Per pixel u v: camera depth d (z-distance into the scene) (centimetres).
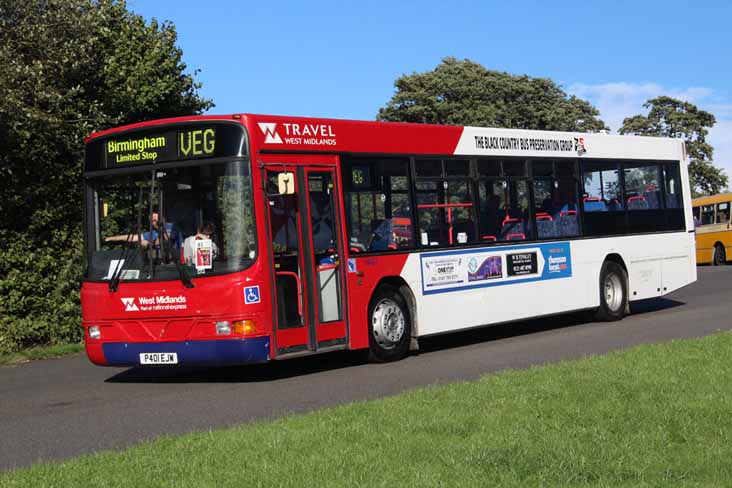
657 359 1224
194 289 1286
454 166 1641
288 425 896
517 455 735
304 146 1381
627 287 2006
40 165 1914
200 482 692
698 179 8050
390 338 1494
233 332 1270
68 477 729
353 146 1462
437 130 1617
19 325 1838
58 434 995
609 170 1992
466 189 1658
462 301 1628
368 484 665
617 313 1981
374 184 1491
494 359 1447
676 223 2155
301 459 749
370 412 940
